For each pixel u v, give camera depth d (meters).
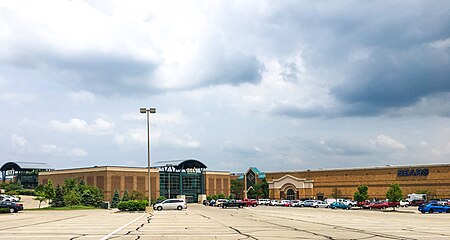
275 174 114.12
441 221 37.59
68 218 43.00
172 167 124.81
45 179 121.38
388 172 95.19
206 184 131.62
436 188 88.50
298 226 30.16
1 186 123.88
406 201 81.81
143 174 113.75
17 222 35.94
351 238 21.83
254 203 89.19
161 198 105.19
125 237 21.97
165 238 21.47
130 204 60.41
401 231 26.17
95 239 21.08
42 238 21.56
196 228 27.89
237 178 144.38
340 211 64.19
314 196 105.19
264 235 23.14
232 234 23.64
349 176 100.62
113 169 107.50
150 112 58.31
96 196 89.50
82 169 112.19
